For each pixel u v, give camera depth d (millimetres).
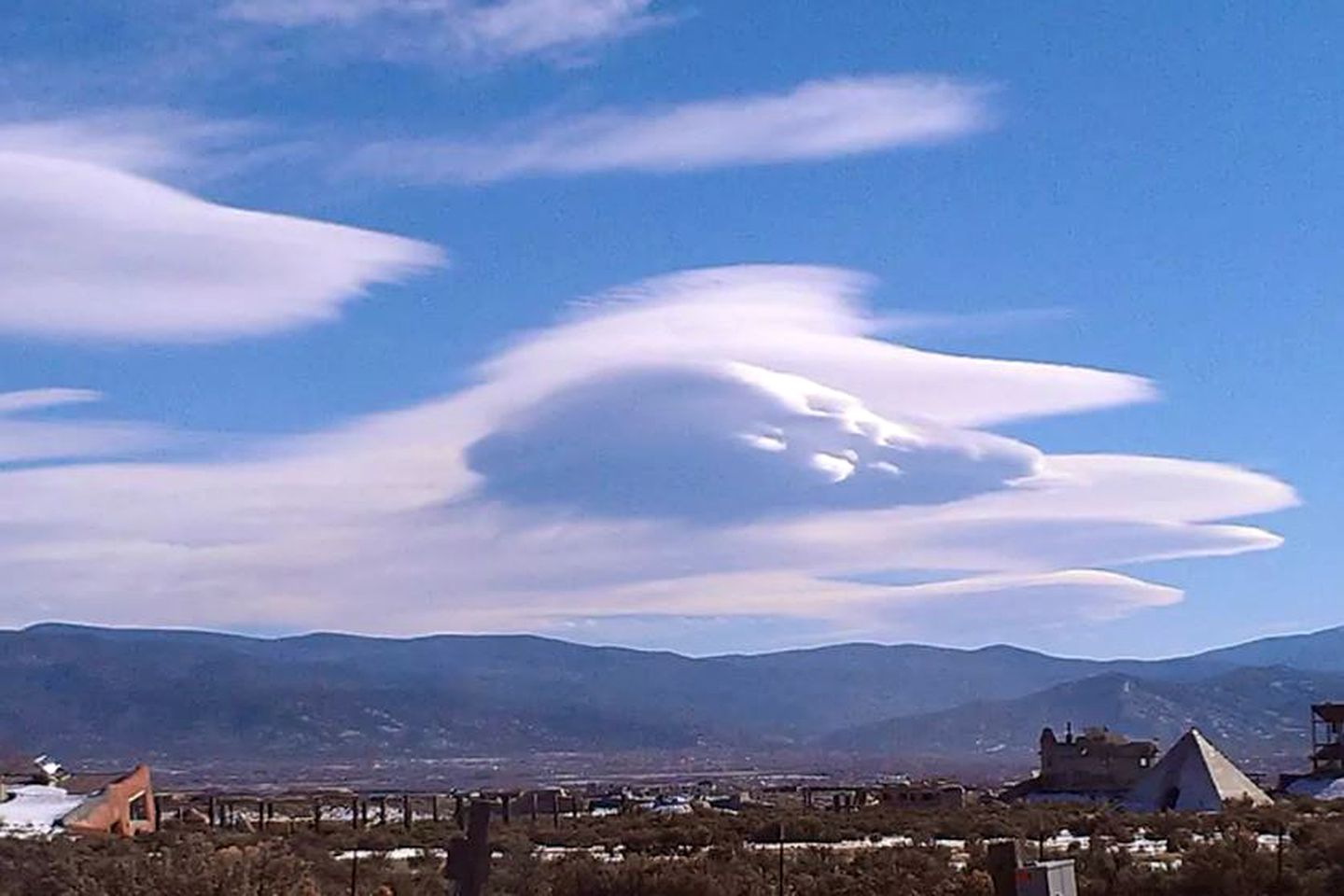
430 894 56000
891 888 56125
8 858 64688
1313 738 128625
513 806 145250
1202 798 111625
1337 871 56844
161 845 74125
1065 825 92375
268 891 47844
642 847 83188
